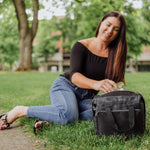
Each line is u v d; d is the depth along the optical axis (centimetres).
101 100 222
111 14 261
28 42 1934
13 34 3297
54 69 4475
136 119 215
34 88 734
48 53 3659
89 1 1927
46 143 222
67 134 230
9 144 226
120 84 266
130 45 1972
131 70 4025
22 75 1456
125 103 215
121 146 202
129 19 1791
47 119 264
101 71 277
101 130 225
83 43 273
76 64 266
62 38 2994
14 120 276
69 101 269
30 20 2314
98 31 278
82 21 2041
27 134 255
